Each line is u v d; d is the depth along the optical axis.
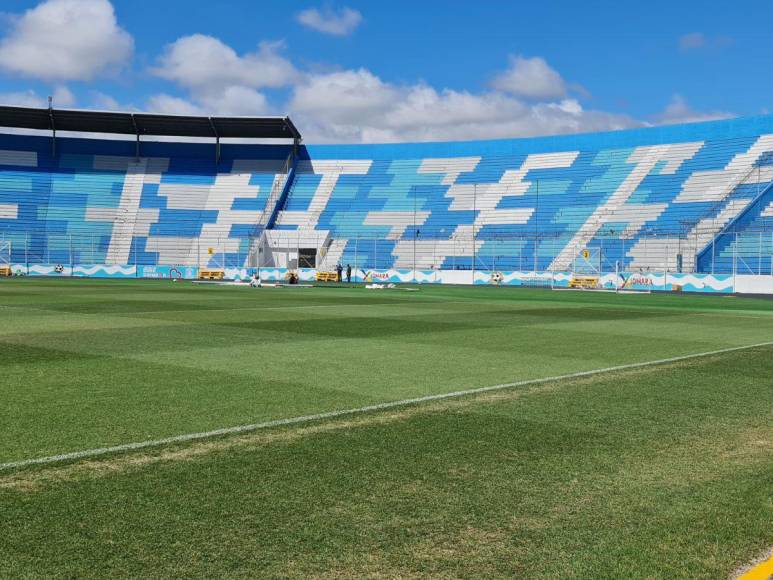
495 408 7.94
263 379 9.66
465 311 23.62
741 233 50.38
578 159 66.62
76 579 3.64
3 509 4.58
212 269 61.91
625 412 7.81
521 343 14.41
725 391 9.16
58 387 8.89
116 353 12.05
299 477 5.33
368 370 10.58
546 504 4.84
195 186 71.25
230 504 4.73
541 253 59.66
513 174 68.38
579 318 21.48
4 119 69.31
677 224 55.38
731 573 3.86
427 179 70.75
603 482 5.33
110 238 66.00
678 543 4.23
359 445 6.28
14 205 66.81
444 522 4.48
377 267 64.19
